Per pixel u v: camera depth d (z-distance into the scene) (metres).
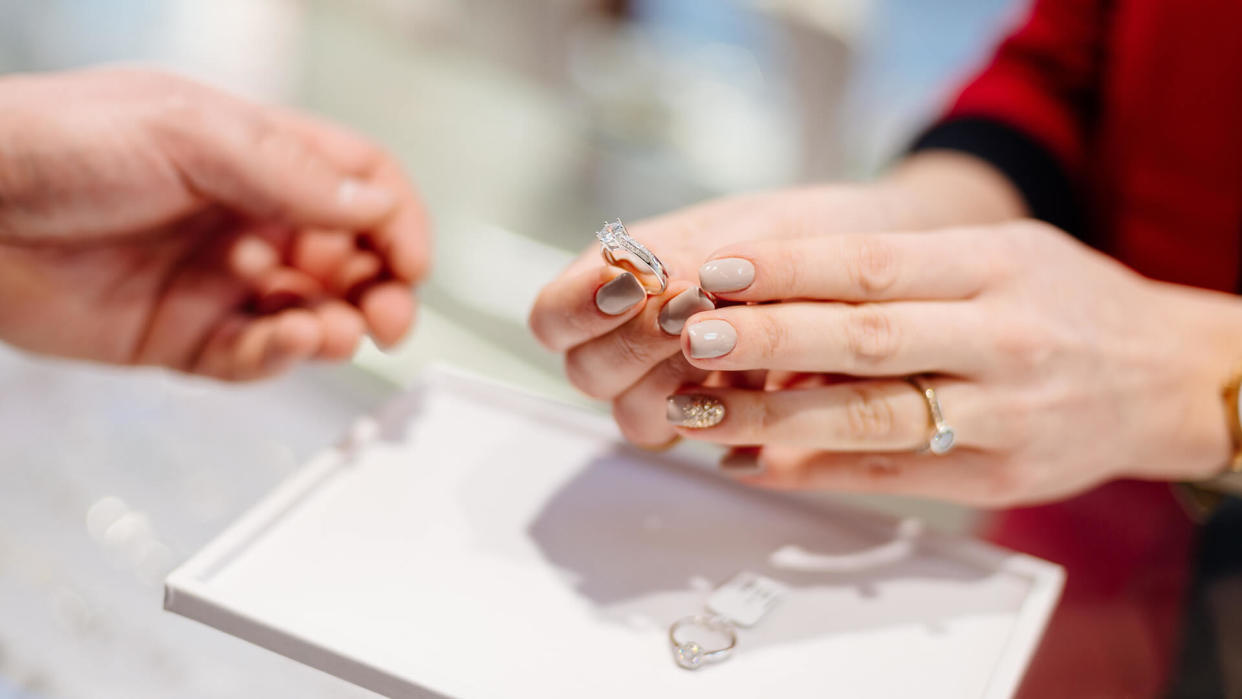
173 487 0.66
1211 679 0.62
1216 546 0.67
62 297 0.67
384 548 0.54
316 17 1.10
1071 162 0.77
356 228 0.67
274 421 0.71
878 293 0.53
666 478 0.58
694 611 0.53
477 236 0.78
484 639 0.51
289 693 0.51
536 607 0.52
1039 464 0.57
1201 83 0.70
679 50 1.04
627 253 0.50
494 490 0.57
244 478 0.67
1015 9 1.08
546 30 1.05
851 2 0.99
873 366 0.52
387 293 0.69
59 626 0.59
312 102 0.95
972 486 0.57
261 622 0.50
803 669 0.51
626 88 0.96
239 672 0.55
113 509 0.64
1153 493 0.71
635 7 1.08
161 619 0.59
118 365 0.70
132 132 0.63
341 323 0.67
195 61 1.01
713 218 0.59
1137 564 0.68
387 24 1.09
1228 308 0.62
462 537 0.55
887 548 0.56
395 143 0.89
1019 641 0.52
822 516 0.57
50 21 1.07
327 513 0.55
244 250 0.69
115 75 0.65
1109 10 0.76
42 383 0.71
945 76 1.09
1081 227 0.78
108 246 0.66
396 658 0.49
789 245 0.52
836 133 0.99
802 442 0.54
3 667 0.57
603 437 0.60
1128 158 0.74
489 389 0.61
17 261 0.65
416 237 0.69
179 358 0.70
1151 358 0.59
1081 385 0.56
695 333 0.50
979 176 0.74
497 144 0.90
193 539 0.63
